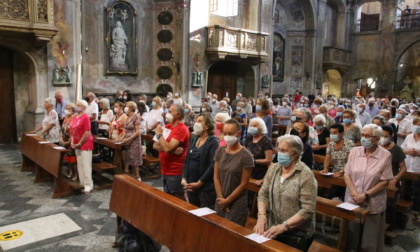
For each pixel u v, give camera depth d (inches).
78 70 440.1
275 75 840.3
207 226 122.4
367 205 157.8
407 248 186.7
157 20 575.2
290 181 115.8
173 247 132.9
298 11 848.9
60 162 240.2
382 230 162.1
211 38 599.5
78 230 191.0
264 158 182.5
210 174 153.1
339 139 197.0
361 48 1005.2
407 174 211.9
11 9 361.1
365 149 162.2
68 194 246.8
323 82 996.6
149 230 145.1
